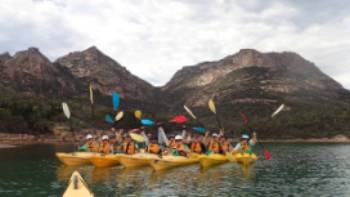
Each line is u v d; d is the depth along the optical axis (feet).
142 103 642.63
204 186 55.16
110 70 646.74
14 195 49.16
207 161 77.20
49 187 54.95
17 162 90.84
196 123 337.72
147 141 90.22
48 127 234.99
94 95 539.29
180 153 83.76
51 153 122.11
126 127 274.57
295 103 509.76
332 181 60.49
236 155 86.28
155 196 47.96
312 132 350.43
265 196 48.14
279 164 88.07
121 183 57.62
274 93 575.38
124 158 75.20
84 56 631.97
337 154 128.16
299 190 52.39
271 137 357.00
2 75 407.03
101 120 278.67
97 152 85.92
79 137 240.12
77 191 39.27
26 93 383.65
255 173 69.72
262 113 477.36
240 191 51.44
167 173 68.64
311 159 104.94
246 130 341.00
